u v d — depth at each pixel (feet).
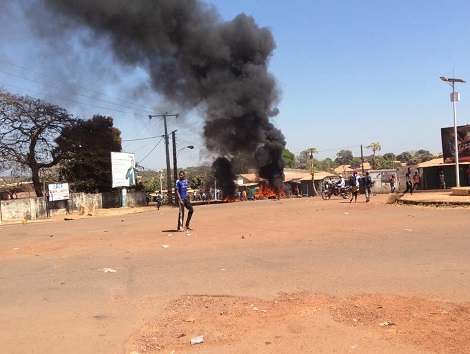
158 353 12.89
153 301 18.43
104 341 14.02
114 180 127.54
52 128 125.80
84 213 106.63
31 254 33.78
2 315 17.16
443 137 114.01
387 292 17.90
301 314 15.64
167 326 15.23
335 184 91.35
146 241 37.50
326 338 13.28
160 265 26.14
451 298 16.69
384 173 131.23
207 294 19.08
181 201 43.52
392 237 32.65
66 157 130.00
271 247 30.68
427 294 17.37
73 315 16.88
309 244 31.14
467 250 26.08
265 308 16.65
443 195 70.95
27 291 21.11
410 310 15.44
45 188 126.11
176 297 18.85
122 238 40.96
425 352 11.95
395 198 66.03
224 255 28.35
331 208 64.64
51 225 69.87
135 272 24.47
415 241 30.30
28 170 127.65
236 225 47.60
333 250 28.12
